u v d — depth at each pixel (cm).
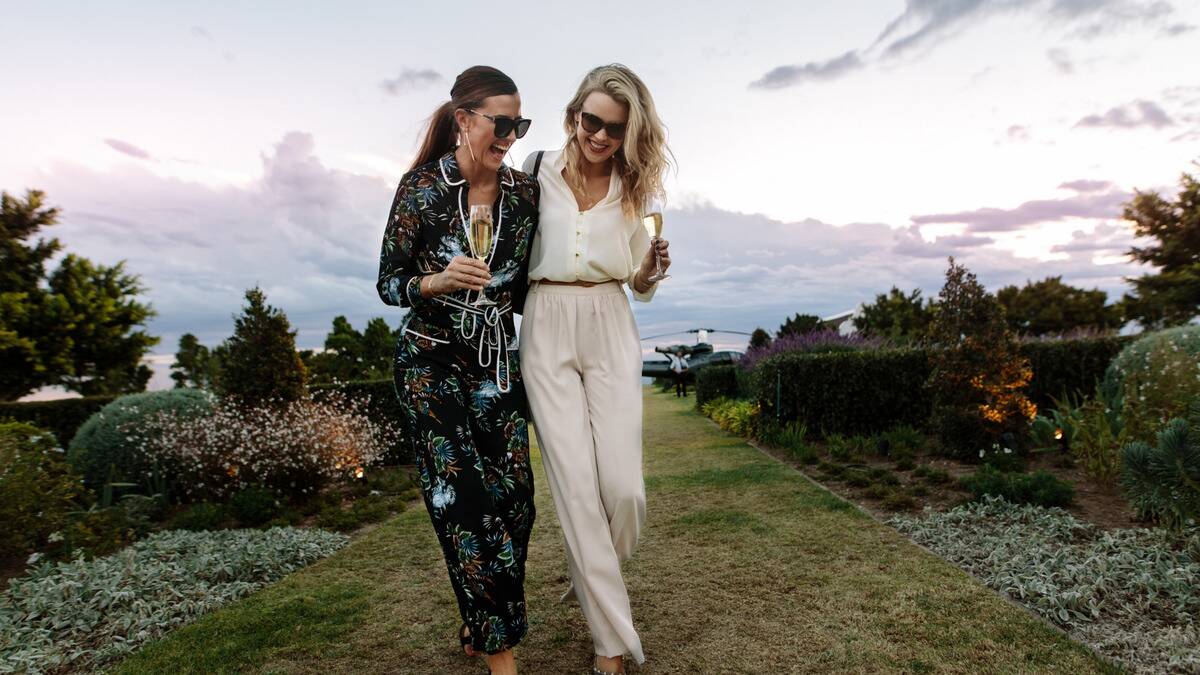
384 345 1341
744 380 1226
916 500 492
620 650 224
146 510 547
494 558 216
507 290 242
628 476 234
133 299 1872
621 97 232
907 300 2022
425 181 232
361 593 340
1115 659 236
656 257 252
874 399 819
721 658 243
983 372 630
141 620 303
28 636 294
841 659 239
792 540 395
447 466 220
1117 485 482
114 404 713
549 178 245
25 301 1708
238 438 625
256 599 335
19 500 427
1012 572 320
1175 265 1919
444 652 262
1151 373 527
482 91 226
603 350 242
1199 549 326
